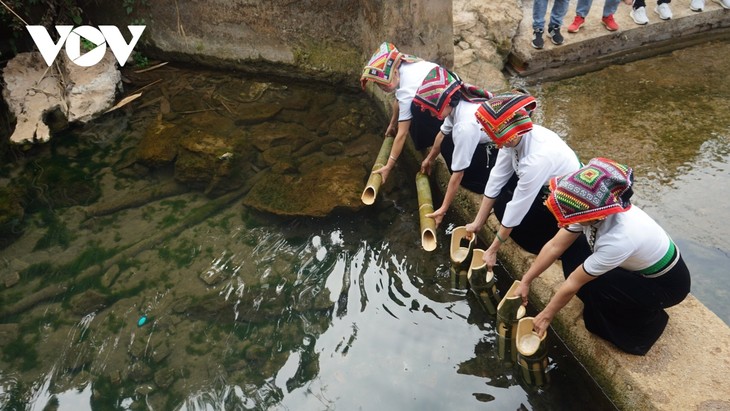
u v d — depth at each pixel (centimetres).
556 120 568
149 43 718
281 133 592
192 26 694
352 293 440
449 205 480
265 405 371
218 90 671
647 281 309
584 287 336
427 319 416
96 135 618
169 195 541
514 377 375
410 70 433
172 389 386
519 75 641
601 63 651
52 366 406
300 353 401
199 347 412
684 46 670
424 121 470
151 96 666
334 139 583
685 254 430
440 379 377
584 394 363
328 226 495
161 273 469
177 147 577
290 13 649
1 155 600
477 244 474
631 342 336
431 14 557
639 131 547
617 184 277
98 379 396
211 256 479
